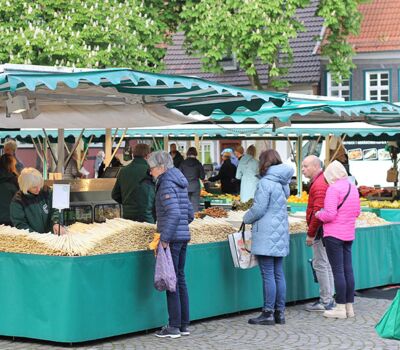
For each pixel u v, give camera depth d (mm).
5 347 10398
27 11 26328
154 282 10844
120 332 10820
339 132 20859
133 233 10984
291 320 12102
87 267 10445
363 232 14383
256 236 11703
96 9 26891
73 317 10367
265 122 15852
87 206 14625
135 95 13047
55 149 25547
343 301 12250
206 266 11906
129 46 27547
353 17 33375
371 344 10695
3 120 14328
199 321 11969
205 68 31000
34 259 10500
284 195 11758
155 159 10727
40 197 11398
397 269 15094
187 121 14461
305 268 13367
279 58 40312
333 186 12094
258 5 29859
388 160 33094
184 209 10797
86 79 10164
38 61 26312
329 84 40562
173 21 31766
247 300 12500
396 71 40781
